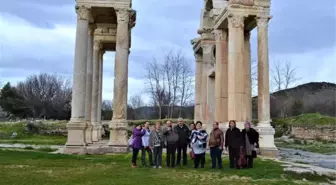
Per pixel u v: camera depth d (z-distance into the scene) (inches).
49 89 3614.7
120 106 888.9
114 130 868.6
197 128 624.4
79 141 845.8
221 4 1088.2
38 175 495.8
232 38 928.9
